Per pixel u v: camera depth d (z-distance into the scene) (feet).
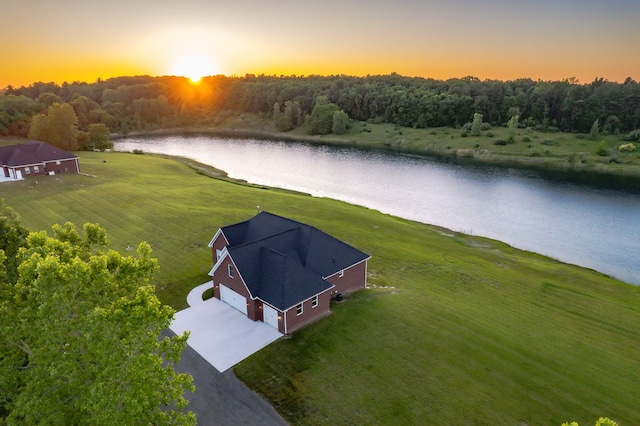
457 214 197.06
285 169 296.92
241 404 67.05
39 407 41.70
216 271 98.58
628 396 70.54
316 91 544.62
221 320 91.15
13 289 52.60
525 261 136.67
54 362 42.83
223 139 458.50
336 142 422.41
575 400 69.00
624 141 337.31
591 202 213.46
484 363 77.25
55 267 44.21
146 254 57.77
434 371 74.49
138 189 204.13
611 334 90.43
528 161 309.83
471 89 479.00
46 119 312.91
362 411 65.21
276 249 99.04
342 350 79.92
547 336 88.17
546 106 403.75
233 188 220.23
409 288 109.29
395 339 83.51
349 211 183.73
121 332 45.39
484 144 355.15
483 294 107.86
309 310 88.84
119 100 592.60
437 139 387.55
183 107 576.20
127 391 43.21
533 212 198.59
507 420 64.18
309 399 67.77
